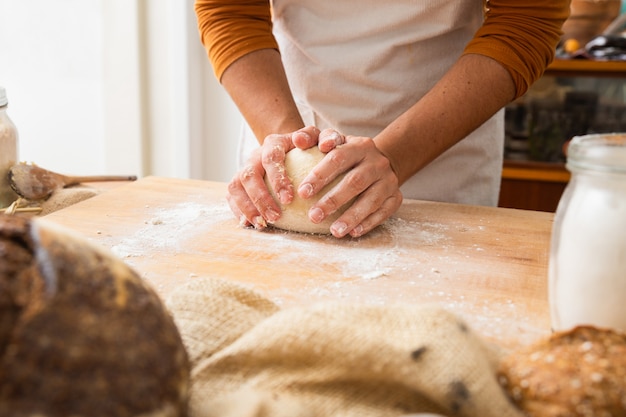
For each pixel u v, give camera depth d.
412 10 1.20
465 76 1.11
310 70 1.30
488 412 0.48
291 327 0.53
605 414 0.47
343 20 1.26
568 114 2.27
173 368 0.47
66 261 0.46
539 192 2.31
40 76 2.35
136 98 2.29
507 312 0.76
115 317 0.45
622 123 2.24
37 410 0.41
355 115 1.29
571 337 0.52
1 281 0.45
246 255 0.93
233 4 1.24
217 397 0.52
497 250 0.96
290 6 1.30
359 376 0.51
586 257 0.61
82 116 2.37
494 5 1.16
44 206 1.18
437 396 0.49
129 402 0.43
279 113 1.15
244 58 1.21
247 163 1.07
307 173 1.02
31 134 2.43
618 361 0.49
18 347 0.42
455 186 1.31
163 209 1.12
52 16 2.26
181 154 2.37
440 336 0.51
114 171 2.40
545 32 1.13
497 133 1.33
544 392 0.48
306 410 0.48
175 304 0.63
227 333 0.60
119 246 0.95
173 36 2.24
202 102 2.42
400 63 1.25
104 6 2.21
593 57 2.15
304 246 0.97
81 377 0.42
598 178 0.61
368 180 0.99
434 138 1.09
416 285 0.84
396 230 1.05
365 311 0.55
